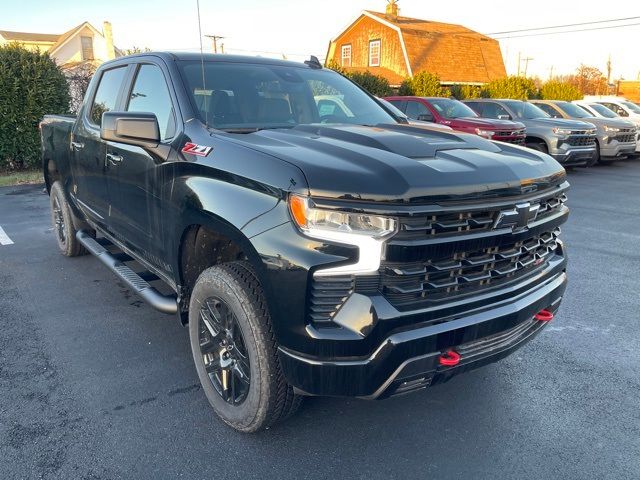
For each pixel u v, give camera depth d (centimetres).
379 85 2212
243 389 278
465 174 243
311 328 229
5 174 1238
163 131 342
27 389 329
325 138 286
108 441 281
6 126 1216
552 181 281
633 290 511
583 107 1655
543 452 276
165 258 335
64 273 540
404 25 3353
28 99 1215
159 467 262
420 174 234
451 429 295
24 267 558
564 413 311
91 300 471
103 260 430
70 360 366
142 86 384
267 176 244
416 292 233
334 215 224
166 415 304
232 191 261
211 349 300
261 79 377
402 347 227
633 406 319
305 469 262
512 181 254
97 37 4934
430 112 1267
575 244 679
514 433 292
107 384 336
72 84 1384
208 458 269
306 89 391
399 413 310
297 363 236
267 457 270
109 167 396
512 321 259
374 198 222
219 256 321
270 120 354
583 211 885
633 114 1825
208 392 301
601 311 460
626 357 379
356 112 399
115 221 409
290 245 229
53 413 305
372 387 231
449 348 243
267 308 249
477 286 254
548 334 414
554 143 1277
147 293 351
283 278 230
